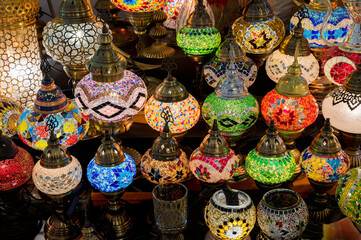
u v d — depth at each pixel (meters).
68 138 1.47
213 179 1.36
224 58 1.60
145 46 2.14
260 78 2.01
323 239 1.39
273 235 1.26
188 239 1.47
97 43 1.46
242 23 1.65
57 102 1.45
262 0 1.64
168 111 1.42
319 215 1.49
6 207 1.51
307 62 1.58
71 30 1.53
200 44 1.64
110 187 1.34
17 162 1.40
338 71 1.63
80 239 1.37
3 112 1.58
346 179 1.31
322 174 1.37
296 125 1.46
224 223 1.23
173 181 1.37
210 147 1.35
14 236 1.52
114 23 2.02
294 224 1.24
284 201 1.32
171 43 2.12
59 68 2.09
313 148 1.39
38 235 1.52
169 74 1.46
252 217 1.25
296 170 1.59
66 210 1.44
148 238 1.47
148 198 1.60
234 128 1.48
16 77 1.71
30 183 1.64
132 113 1.45
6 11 1.61
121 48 2.04
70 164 1.32
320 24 1.69
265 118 1.52
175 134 1.51
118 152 1.34
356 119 1.44
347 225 1.38
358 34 1.59
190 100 1.47
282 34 1.67
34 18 1.73
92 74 1.41
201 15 1.65
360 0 1.51
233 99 1.45
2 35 1.65
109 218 1.46
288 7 2.06
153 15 1.79
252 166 1.38
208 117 1.50
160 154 1.35
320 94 1.85
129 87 1.42
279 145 1.36
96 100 1.40
